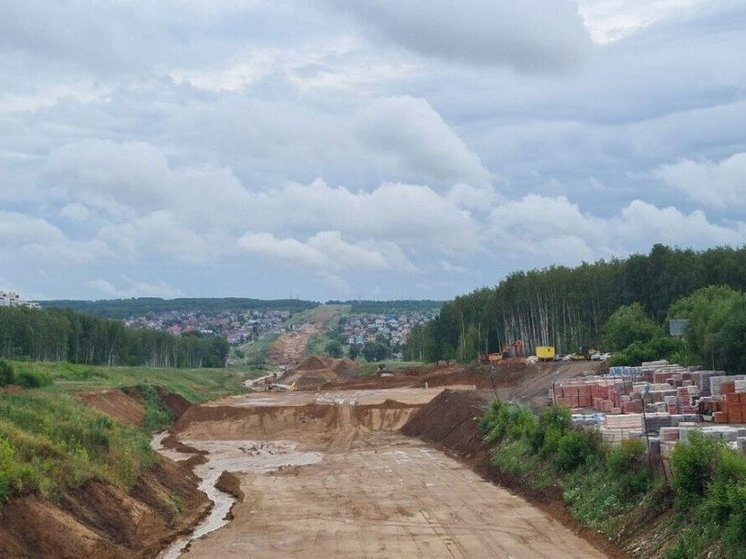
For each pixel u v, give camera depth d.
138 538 31.27
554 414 44.81
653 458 30.53
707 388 54.06
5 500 25.91
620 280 109.50
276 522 36.75
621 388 59.66
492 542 31.31
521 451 45.69
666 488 28.25
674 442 29.72
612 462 32.84
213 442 75.06
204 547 31.97
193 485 45.38
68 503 29.16
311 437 76.25
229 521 37.94
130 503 33.16
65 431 35.72
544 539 31.44
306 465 57.06
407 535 33.22
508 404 57.84
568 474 38.22
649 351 79.06
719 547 23.02
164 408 90.31
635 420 44.44
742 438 29.47
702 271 100.81
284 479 50.47
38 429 34.84
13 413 35.44
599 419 45.00
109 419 46.34
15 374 68.31
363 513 38.09
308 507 40.22
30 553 24.98
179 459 61.06
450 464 53.47
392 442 69.62
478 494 41.72
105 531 29.75
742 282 100.00
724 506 23.52
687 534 24.83
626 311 88.62
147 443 45.31
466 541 31.69
